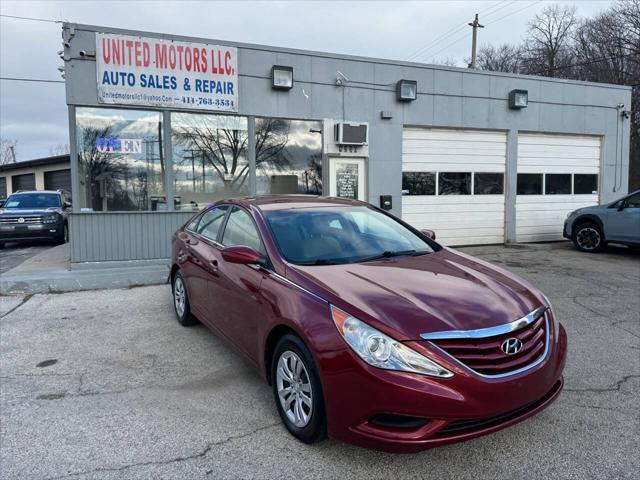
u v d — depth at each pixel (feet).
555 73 120.88
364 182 34.63
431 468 9.04
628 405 11.51
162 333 17.13
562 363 10.03
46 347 15.79
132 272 25.59
